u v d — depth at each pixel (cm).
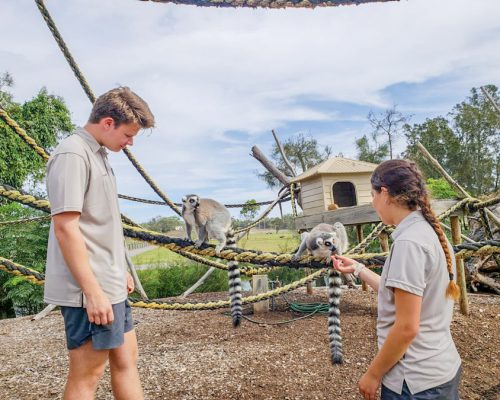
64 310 237
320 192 887
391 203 214
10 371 530
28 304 1349
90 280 223
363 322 632
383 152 2744
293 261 436
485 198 1035
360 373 449
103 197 245
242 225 1317
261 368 469
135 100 253
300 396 402
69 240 222
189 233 512
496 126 3197
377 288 252
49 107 2216
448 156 3288
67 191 224
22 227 1333
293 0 384
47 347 653
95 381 241
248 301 564
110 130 248
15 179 2039
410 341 188
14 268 427
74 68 627
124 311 257
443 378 194
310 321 665
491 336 575
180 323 737
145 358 534
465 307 671
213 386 427
